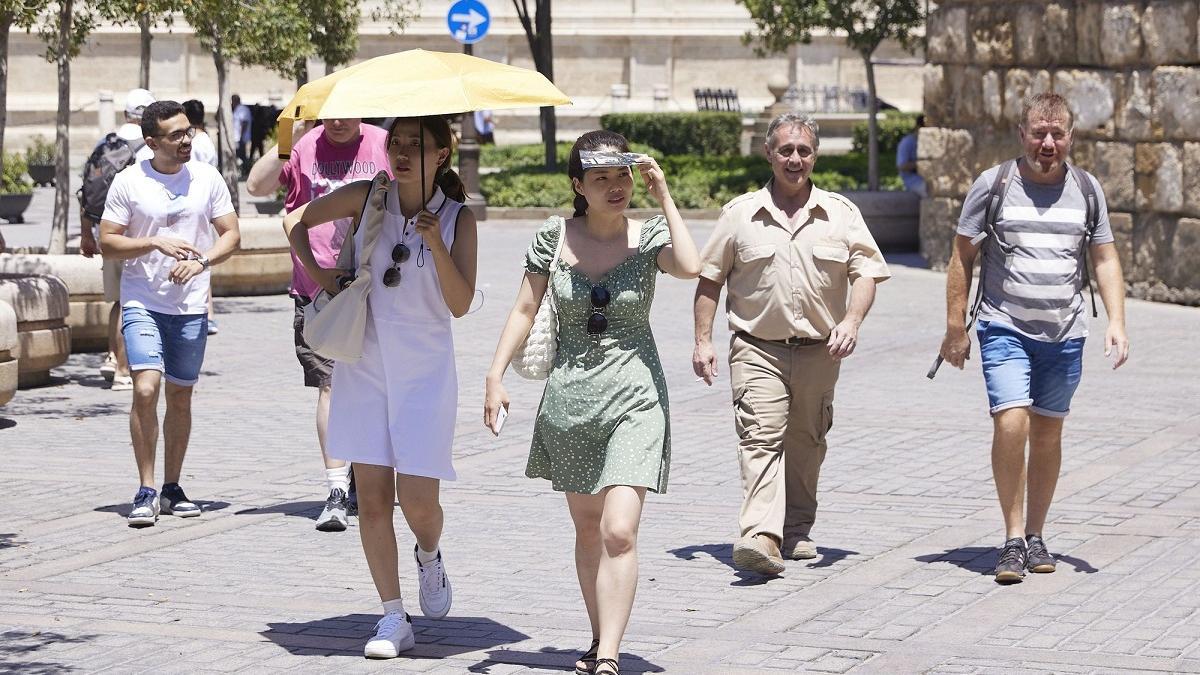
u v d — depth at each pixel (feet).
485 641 32.96
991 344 37.83
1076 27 96.17
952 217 108.47
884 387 65.00
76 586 37.14
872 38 145.18
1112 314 37.78
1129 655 31.24
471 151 149.07
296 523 43.65
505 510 44.78
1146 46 91.50
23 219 147.33
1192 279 90.38
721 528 42.93
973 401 61.77
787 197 38.27
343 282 32.19
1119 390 63.16
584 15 265.95
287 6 127.24
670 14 266.16
